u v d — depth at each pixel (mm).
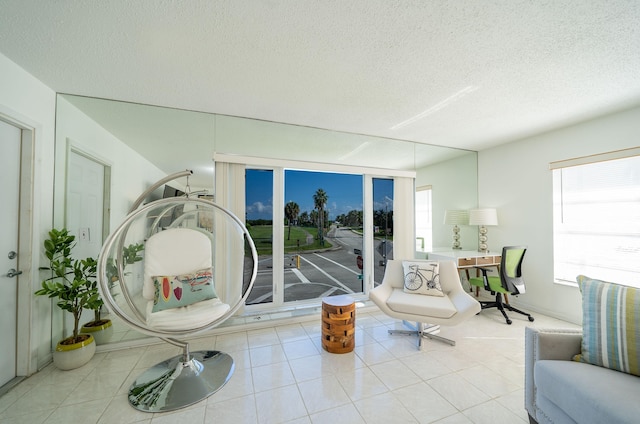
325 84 2107
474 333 2699
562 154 3066
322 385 1850
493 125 3004
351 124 3006
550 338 1467
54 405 1647
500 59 1770
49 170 2150
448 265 2754
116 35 1525
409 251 3686
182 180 2629
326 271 4566
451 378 1933
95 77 1996
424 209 3791
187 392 1736
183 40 1576
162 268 2094
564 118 2777
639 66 1836
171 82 2078
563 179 3098
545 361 1418
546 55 1720
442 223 3916
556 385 1287
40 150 2033
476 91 2217
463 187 4039
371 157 3449
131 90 2211
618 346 1295
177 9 1330
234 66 1858
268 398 1716
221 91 2230
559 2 1282
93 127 2363
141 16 1375
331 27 1467
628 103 2418
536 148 3340
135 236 2449
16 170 1910
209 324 1856
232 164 2805
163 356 2236
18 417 1548
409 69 1892
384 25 1450
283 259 3104
